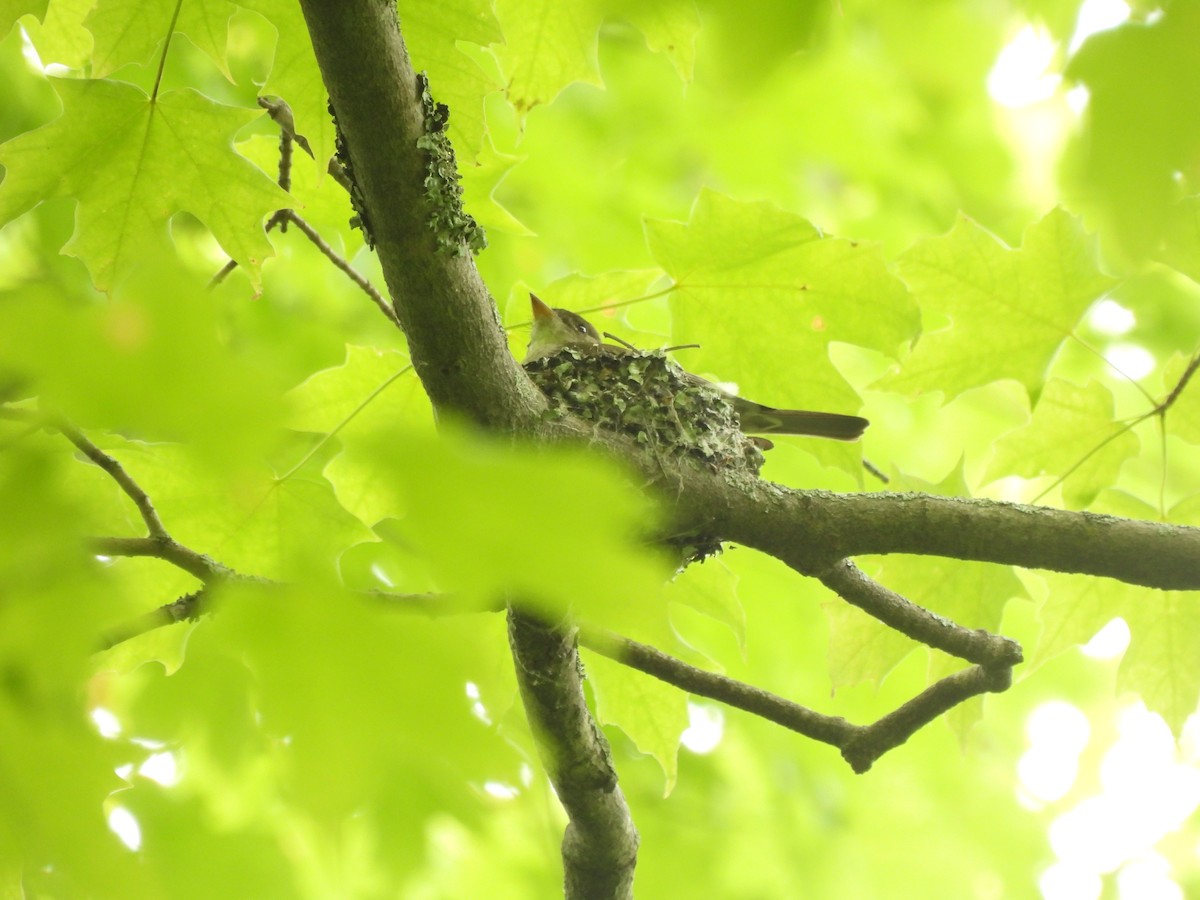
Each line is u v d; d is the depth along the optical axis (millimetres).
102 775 2209
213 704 2127
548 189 12992
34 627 1882
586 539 1561
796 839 12812
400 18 6422
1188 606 8234
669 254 7789
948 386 8305
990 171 11180
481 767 1597
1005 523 6352
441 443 1601
